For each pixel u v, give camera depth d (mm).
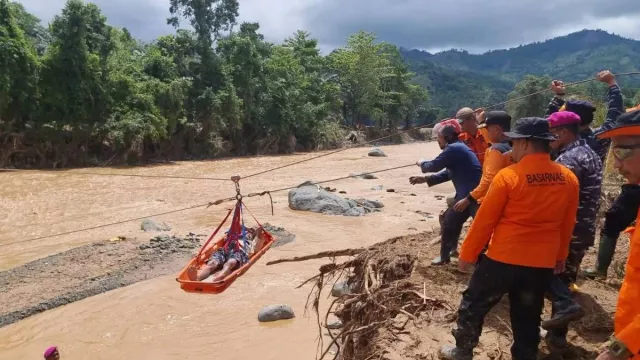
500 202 4035
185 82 38250
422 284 6379
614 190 10414
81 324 9930
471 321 4352
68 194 23188
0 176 27328
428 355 4906
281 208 20406
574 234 5223
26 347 9109
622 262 6746
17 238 16016
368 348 5559
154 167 34125
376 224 17953
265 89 46719
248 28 50312
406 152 50688
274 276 12469
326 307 10445
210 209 20328
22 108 30375
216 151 42031
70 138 32469
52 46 31922
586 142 5672
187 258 13844
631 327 2627
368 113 68688
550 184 3998
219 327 9773
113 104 34125
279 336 9281
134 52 42094
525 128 4078
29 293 11320
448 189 25547
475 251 4152
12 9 30203
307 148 51562
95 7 33844
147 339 9359
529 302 4156
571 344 4887
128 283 11992
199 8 46094
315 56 61312
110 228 17203
